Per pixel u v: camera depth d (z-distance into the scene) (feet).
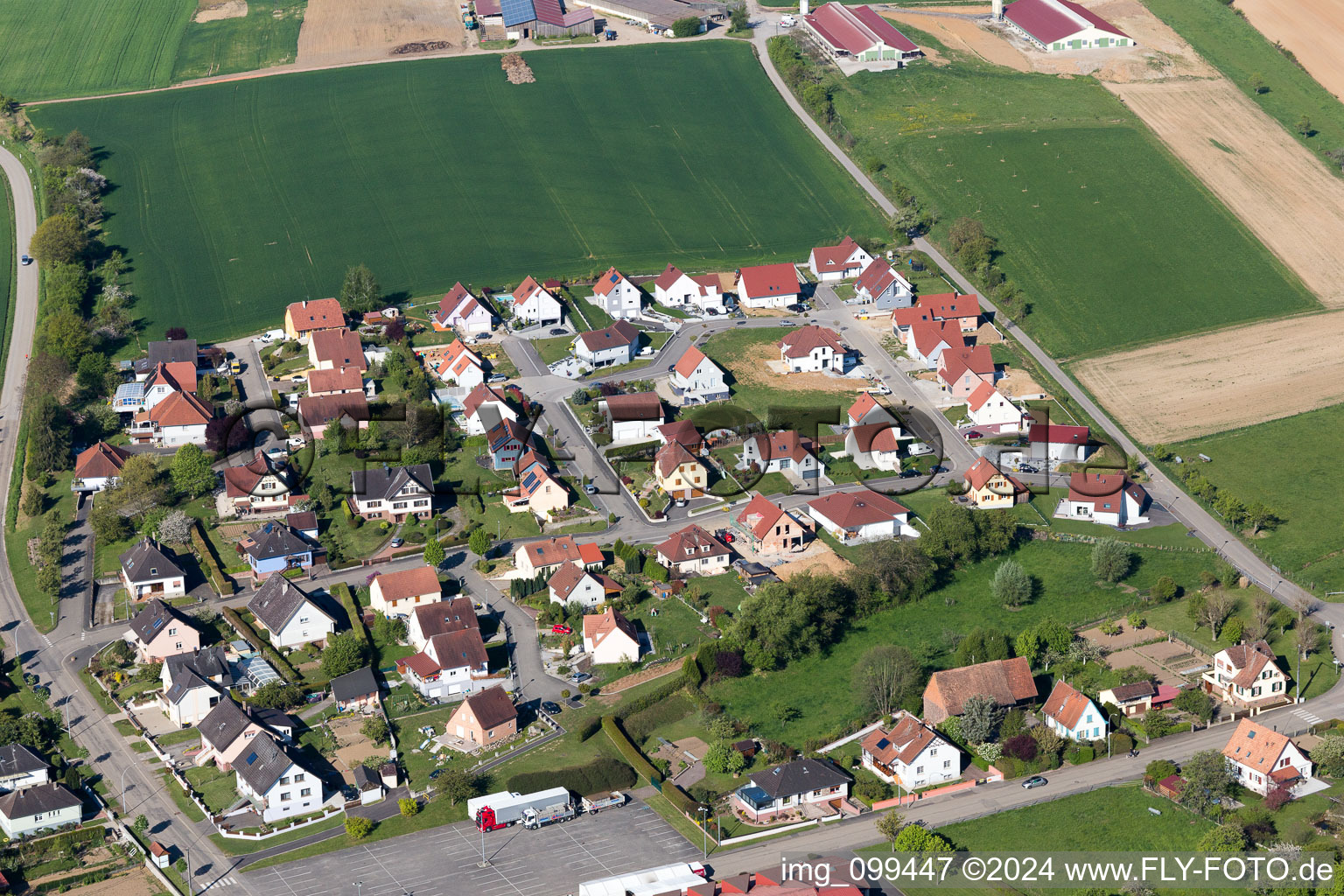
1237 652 588.50
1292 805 519.60
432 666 598.34
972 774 547.90
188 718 581.94
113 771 556.10
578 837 515.91
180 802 539.70
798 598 616.39
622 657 614.34
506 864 501.56
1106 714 572.10
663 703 589.73
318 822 528.63
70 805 527.40
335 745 566.77
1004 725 563.89
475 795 534.37
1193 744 559.79
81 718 586.45
